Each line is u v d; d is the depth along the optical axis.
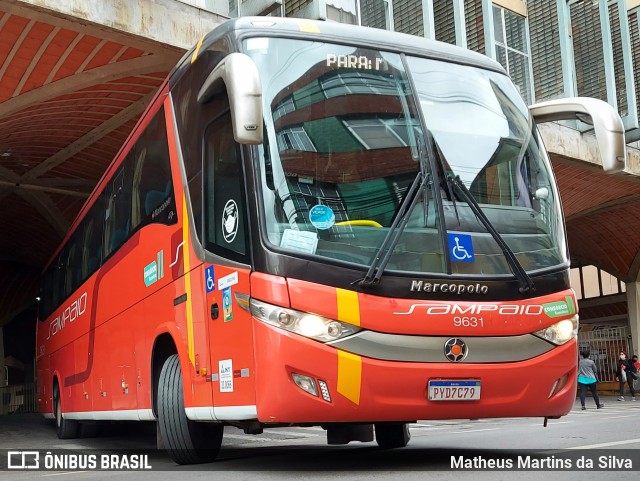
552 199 6.61
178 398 7.12
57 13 13.15
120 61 15.19
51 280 16.16
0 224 30.75
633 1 25.36
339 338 5.38
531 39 22.98
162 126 7.82
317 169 5.89
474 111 6.60
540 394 5.86
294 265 5.50
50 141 20.31
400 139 6.16
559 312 6.02
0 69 14.73
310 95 6.15
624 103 24.06
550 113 7.07
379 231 5.74
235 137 5.35
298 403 5.36
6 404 33.59
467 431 12.07
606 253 33.34
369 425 7.34
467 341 5.65
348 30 6.62
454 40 20.00
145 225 8.17
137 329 8.24
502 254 5.97
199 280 6.47
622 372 26.83
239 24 6.42
